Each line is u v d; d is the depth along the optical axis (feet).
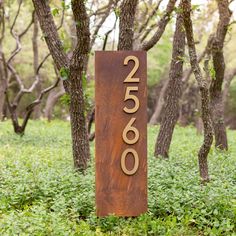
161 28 34.01
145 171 21.22
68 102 31.45
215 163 34.58
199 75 24.95
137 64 20.90
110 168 21.08
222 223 20.66
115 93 20.90
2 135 53.72
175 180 26.08
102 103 20.90
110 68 20.85
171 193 23.47
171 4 33.73
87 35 27.94
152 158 35.37
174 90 37.65
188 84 103.45
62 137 55.52
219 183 25.34
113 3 41.27
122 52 20.86
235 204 21.86
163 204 22.34
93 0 41.88
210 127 25.36
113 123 20.94
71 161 34.73
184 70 95.81
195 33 79.61
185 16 24.06
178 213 21.79
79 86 29.76
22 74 100.78
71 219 21.29
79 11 27.04
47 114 97.04
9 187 25.39
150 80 114.21
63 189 24.54
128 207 21.21
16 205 23.56
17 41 54.90
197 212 21.62
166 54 101.35
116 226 20.77
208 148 25.54
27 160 34.88
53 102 97.19
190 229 20.81
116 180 21.09
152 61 103.40
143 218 20.99
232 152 43.37
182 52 37.60
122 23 30.45
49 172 27.63
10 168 30.96
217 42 40.47
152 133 66.85
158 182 25.57
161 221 20.97
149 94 124.06
